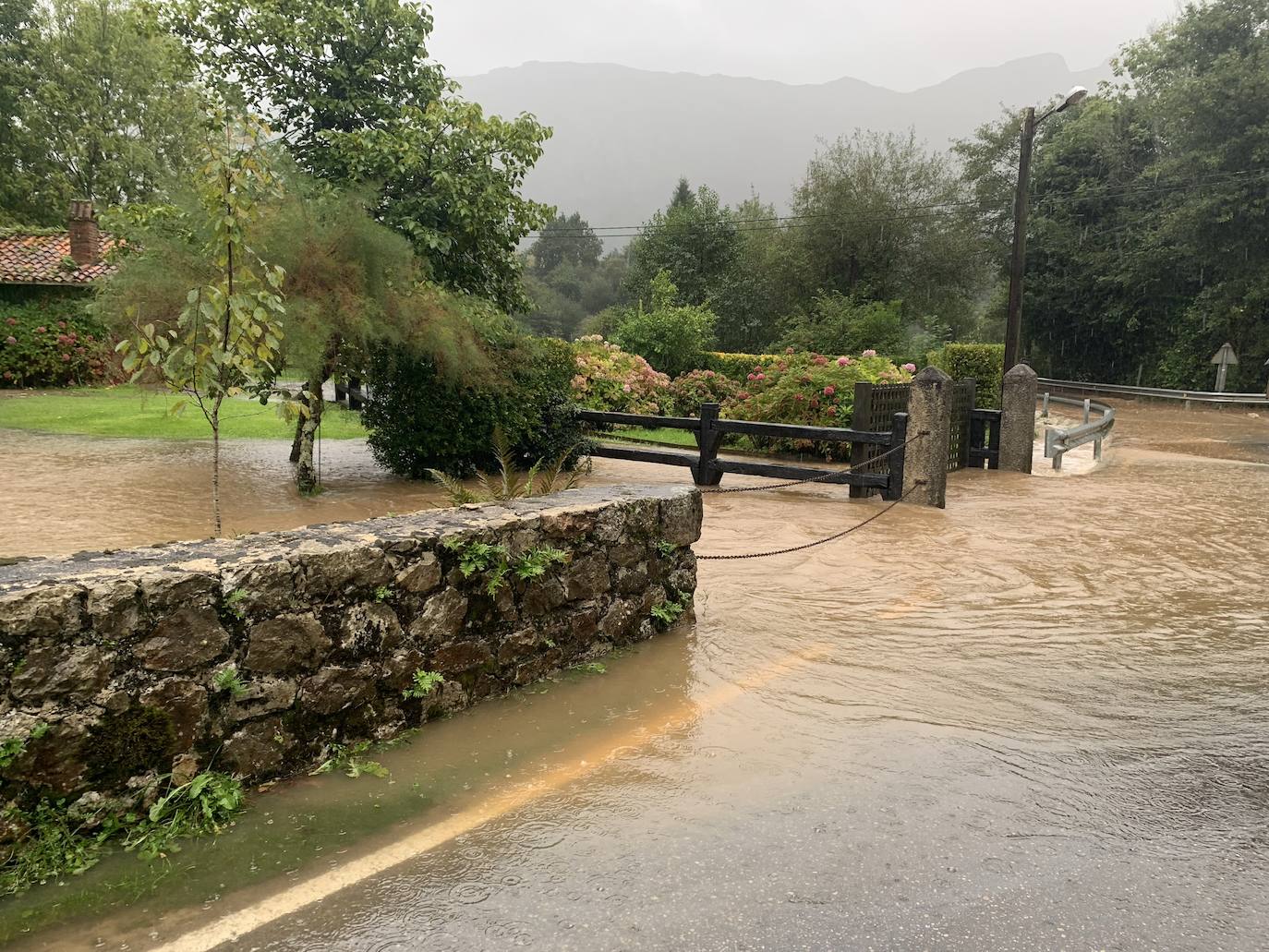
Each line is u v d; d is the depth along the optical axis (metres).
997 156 43.66
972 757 3.55
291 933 2.35
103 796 2.76
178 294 7.89
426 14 11.27
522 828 2.94
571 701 4.06
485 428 10.04
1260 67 29.61
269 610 3.15
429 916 2.44
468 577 3.90
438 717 3.80
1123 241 37.09
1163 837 2.97
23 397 19.30
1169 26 37.00
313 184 9.65
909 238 38.25
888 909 2.52
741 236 42.44
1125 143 37.56
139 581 2.83
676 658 4.66
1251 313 32.69
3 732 2.56
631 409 17.05
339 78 10.68
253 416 15.95
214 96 10.65
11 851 2.57
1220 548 7.64
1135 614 5.64
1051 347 41.81
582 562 4.50
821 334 30.03
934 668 4.61
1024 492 10.84
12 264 22.16
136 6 10.50
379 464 11.09
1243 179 29.89
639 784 3.27
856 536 7.95
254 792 3.11
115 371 18.14
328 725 3.37
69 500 8.20
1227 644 5.07
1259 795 3.29
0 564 2.96
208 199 4.57
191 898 2.49
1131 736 3.80
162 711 2.88
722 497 10.12
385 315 8.74
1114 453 16.34
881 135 39.75
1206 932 2.45
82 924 2.36
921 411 9.45
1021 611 5.67
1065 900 2.58
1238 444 18.50
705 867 2.72
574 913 2.47
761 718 3.91
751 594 5.99
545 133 11.14
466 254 11.31
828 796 3.20
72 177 33.47
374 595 3.50
